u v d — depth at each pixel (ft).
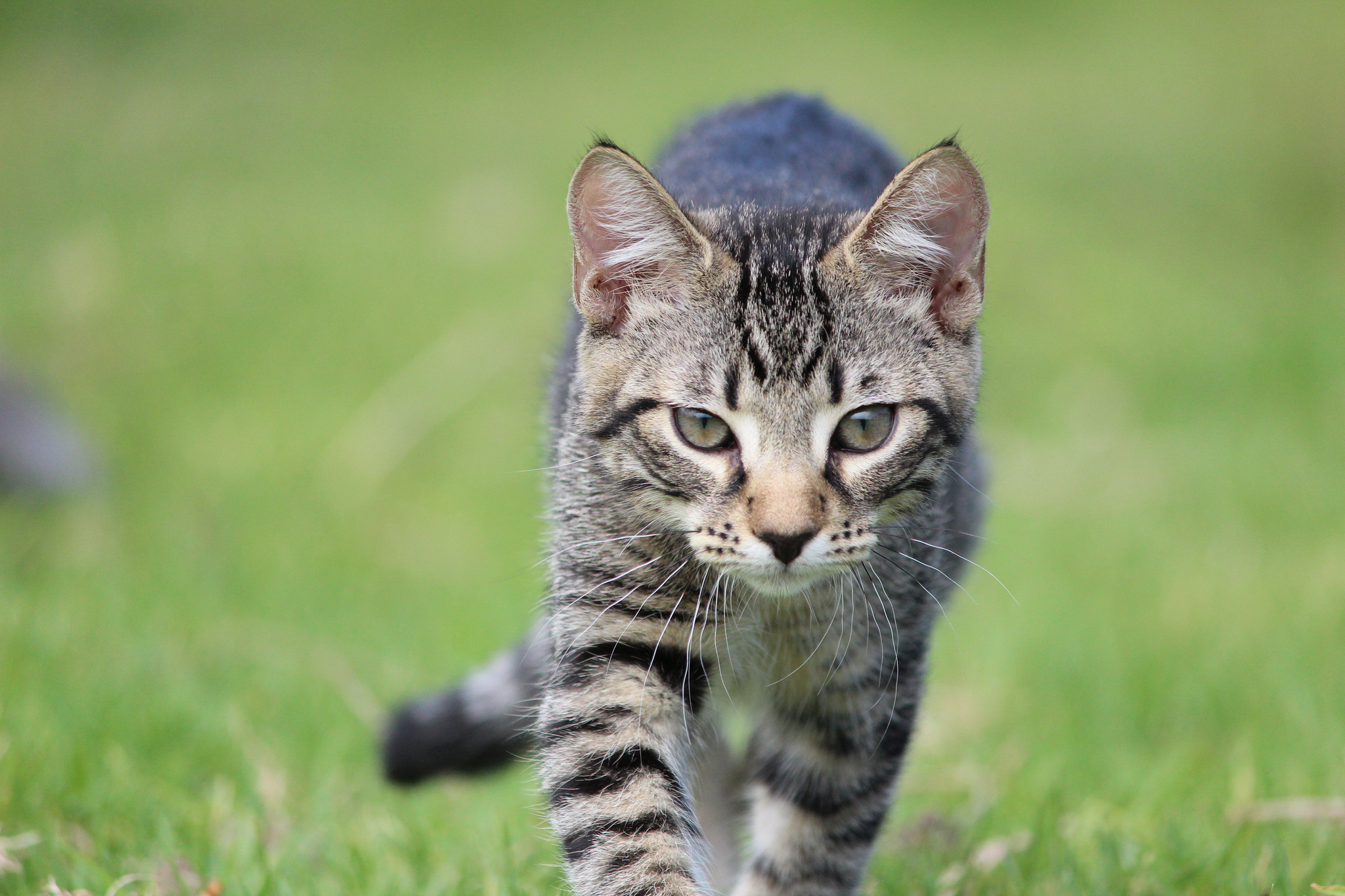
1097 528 32.48
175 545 29.73
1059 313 45.34
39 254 44.45
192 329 40.57
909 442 15.33
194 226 47.32
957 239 15.62
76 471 32.35
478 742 20.34
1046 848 17.89
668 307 15.33
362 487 33.14
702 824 18.74
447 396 37.32
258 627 25.91
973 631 26.86
